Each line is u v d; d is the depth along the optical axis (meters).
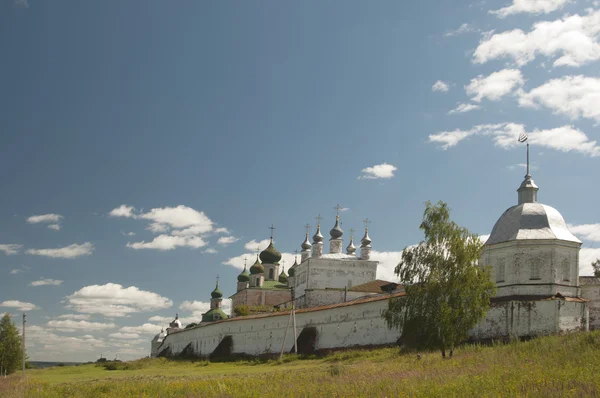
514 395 22.06
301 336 72.62
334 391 27.52
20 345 88.69
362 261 100.12
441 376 29.31
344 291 91.81
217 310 138.75
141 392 35.34
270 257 130.25
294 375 40.22
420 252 47.69
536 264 54.59
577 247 55.50
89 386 41.69
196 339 99.69
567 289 54.16
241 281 138.38
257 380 37.59
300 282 104.19
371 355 56.47
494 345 46.62
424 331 45.75
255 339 81.62
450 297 45.53
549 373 26.73
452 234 46.84
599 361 30.48
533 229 55.88
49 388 41.97
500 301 53.56
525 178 60.34
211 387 33.94
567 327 50.81
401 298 49.44
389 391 25.56
